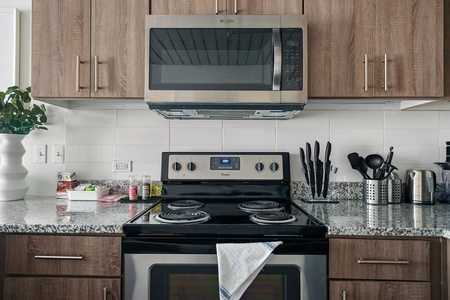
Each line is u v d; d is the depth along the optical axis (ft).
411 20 4.25
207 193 5.09
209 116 5.14
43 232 3.32
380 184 4.75
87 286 3.30
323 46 4.27
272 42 4.07
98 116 5.39
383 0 4.26
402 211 4.18
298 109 4.29
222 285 2.95
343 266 3.26
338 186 5.28
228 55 4.12
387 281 3.25
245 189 5.10
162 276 3.28
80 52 4.33
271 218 3.52
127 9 4.34
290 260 3.25
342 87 4.25
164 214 3.70
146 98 4.11
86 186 5.06
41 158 5.39
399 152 5.30
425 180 4.76
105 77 4.33
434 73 4.22
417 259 3.24
